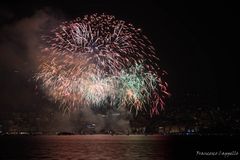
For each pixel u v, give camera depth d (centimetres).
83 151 15012
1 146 19388
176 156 12444
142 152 14350
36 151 15225
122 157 12062
